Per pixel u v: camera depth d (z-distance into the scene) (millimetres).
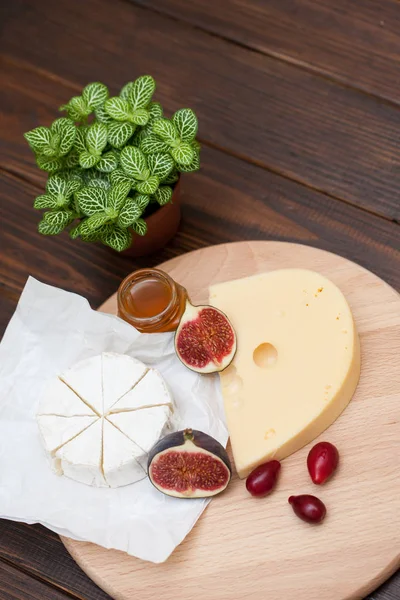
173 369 747
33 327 745
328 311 721
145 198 718
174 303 729
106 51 877
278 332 728
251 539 684
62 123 726
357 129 822
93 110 748
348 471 690
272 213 808
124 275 806
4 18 901
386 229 790
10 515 703
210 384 735
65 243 820
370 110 826
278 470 695
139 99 733
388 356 717
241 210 813
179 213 796
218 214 814
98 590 717
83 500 710
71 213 729
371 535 672
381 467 688
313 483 693
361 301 736
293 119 833
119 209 710
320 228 798
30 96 870
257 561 678
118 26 884
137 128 742
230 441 712
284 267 758
